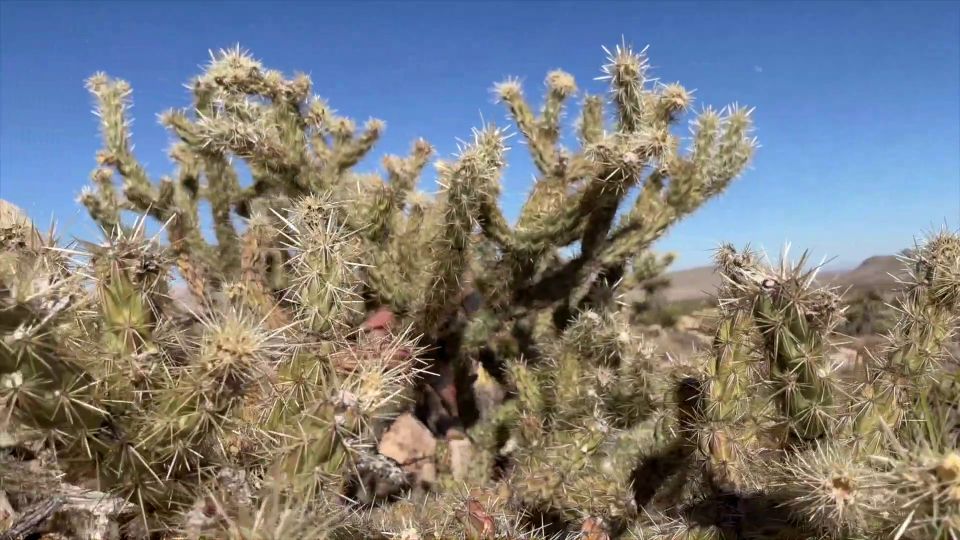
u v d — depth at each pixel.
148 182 5.13
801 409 2.01
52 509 1.98
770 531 2.13
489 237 3.80
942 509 1.38
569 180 3.98
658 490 2.80
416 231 3.89
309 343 2.17
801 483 1.83
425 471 3.79
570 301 4.32
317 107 4.92
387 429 4.14
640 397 3.08
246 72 4.05
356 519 2.40
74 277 1.73
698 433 2.41
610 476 2.74
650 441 2.90
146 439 1.74
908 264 2.37
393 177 4.56
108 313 1.79
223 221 4.80
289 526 1.60
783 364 2.03
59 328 1.64
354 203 3.80
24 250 1.86
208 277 4.61
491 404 4.28
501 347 4.45
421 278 3.70
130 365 1.77
